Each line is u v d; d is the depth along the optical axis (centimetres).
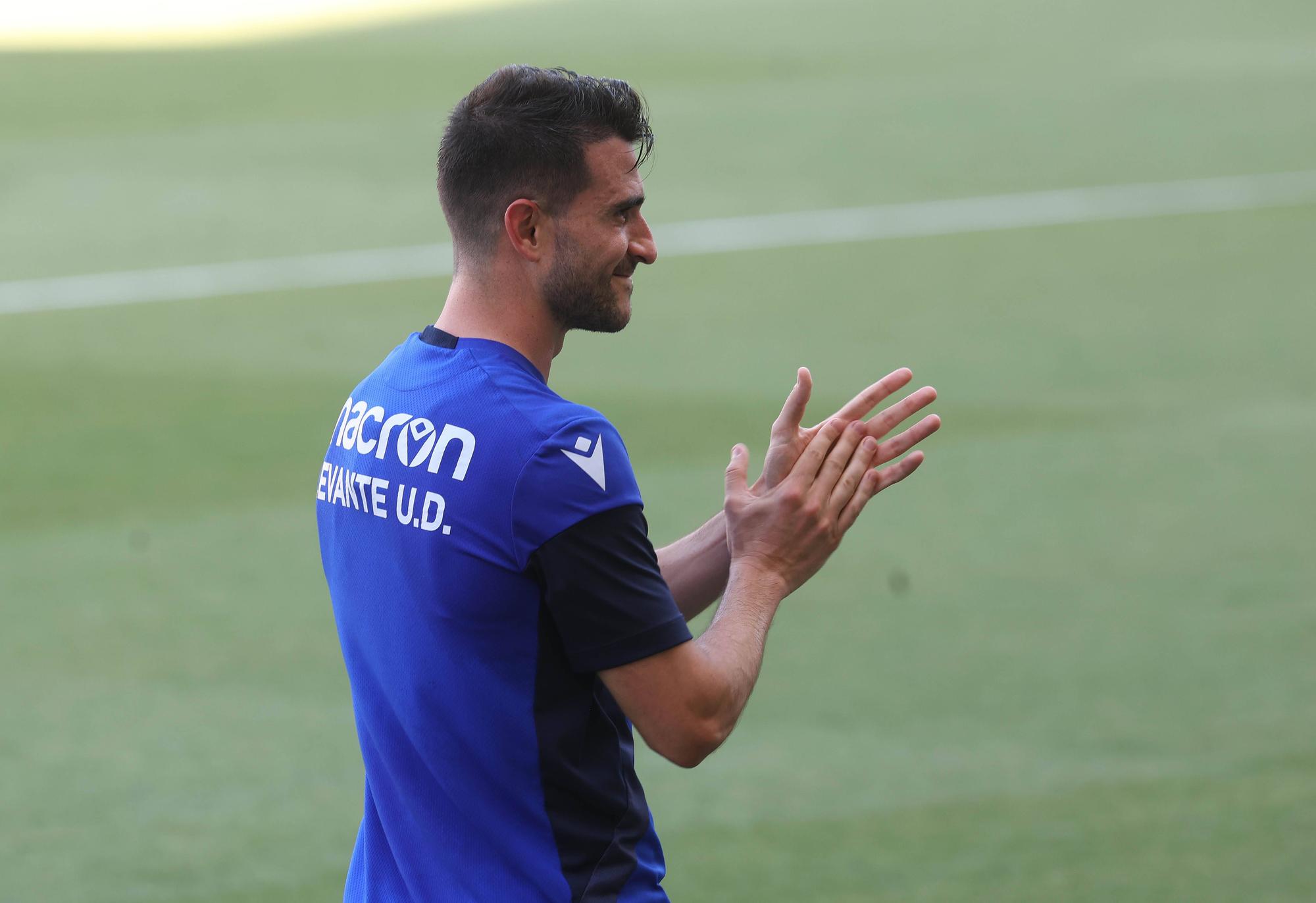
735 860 1313
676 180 4228
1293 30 6253
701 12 6850
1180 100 5084
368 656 671
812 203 4022
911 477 2261
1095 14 6656
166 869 1319
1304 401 2597
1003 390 2683
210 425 2508
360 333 3036
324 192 4084
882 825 1369
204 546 2036
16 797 1432
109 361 2839
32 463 2334
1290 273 3409
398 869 681
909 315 3142
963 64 5697
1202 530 2045
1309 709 1571
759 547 688
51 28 6669
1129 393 2653
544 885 642
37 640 1766
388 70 5631
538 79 642
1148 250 3600
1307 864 1292
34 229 3744
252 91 5281
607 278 649
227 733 1562
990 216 3903
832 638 1758
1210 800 1400
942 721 1566
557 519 604
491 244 646
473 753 639
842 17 6656
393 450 645
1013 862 1303
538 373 659
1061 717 1571
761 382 2733
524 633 623
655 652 616
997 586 1889
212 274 3416
